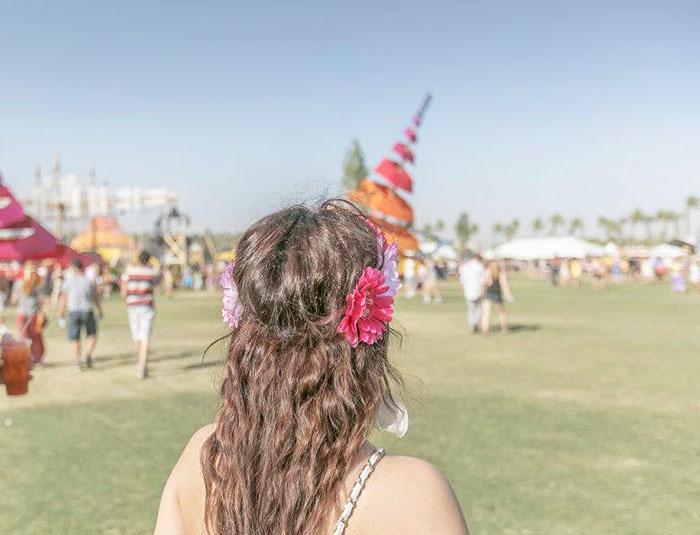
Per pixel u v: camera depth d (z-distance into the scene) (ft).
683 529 14.79
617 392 30.32
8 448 21.81
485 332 56.44
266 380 3.80
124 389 32.63
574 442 21.83
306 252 3.88
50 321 74.79
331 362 3.77
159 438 23.08
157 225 186.80
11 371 10.69
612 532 14.60
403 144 110.93
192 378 35.63
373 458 3.71
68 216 190.19
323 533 3.58
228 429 3.88
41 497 17.13
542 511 15.89
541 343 49.60
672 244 215.10
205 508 3.91
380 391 3.87
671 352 44.27
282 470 3.67
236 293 4.07
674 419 24.98
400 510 3.51
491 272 57.00
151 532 14.94
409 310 87.61
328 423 3.70
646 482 17.85
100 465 19.89
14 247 44.96
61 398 30.37
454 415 25.77
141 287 35.73
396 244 4.11
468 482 17.98
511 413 26.09
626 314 76.95
